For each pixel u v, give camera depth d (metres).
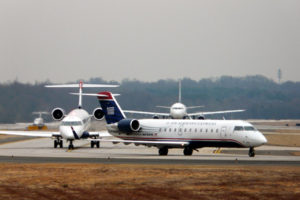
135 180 125.12
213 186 116.56
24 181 124.19
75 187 115.38
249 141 199.00
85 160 177.88
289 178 128.50
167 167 153.25
